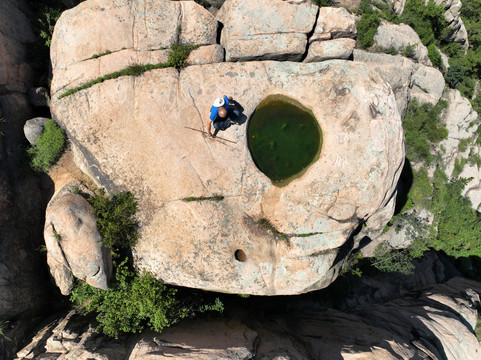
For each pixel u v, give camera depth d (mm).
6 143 9531
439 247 16516
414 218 13836
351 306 13617
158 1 8570
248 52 8836
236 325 9812
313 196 8383
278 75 8672
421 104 14508
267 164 8711
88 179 9367
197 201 8367
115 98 8438
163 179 8477
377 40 12531
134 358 7691
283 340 9508
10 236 9312
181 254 8422
